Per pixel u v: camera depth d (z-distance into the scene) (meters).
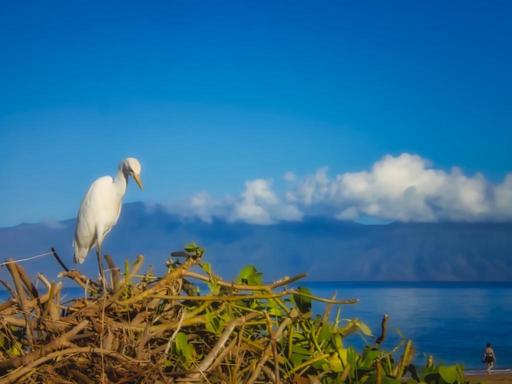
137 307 4.00
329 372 3.93
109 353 3.51
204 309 4.03
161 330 3.81
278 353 3.95
